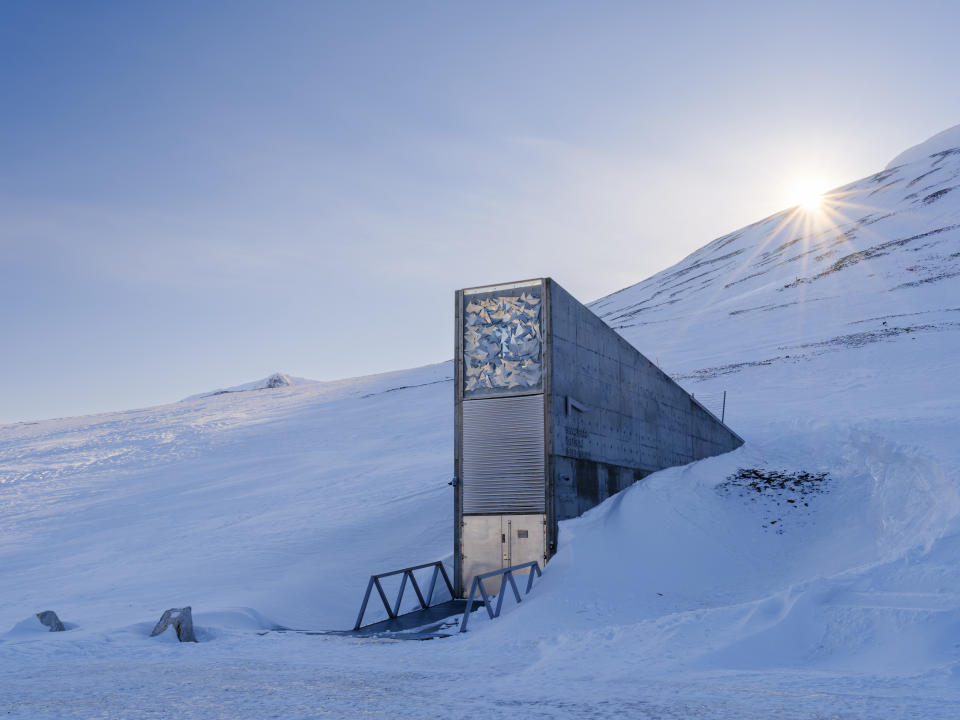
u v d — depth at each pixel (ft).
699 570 59.36
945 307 214.07
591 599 53.11
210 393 478.59
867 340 188.24
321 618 62.18
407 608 62.23
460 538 64.34
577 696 29.94
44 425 285.23
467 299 67.87
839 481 72.08
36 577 88.84
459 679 34.63
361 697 30.01
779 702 28.09
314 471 143.02
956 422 81.41
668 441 82.43
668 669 35.88
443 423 184.65
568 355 65.72
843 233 427.74
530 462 62.59
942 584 42.65
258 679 34.81
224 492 134.51
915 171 562.66
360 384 294.66
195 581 74.84
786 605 42.98
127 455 194.18
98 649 44.16
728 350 217.36
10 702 29.19
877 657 36.91
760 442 92.32
